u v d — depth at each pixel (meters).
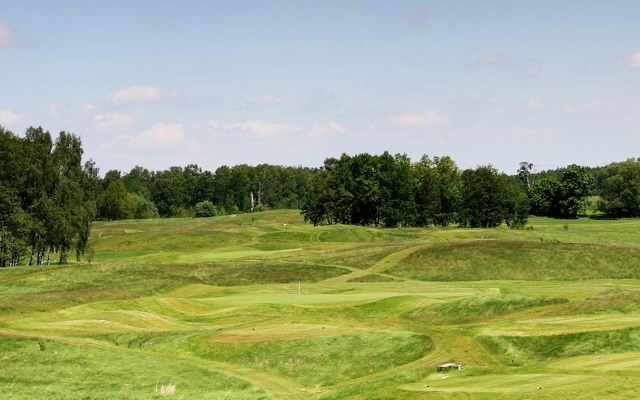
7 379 39.97
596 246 92.94
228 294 75.44
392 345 45.59
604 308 50.41
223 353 46.69
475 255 91.06
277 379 41.84
